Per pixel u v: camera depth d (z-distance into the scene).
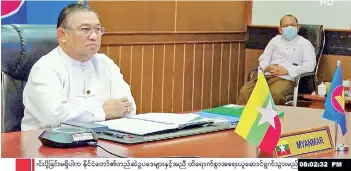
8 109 2.43
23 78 2.48
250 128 1.77
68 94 2.56
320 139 1.91
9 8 3.93
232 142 2.05
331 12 5.68
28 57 2.47
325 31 5.66
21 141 2.01
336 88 1.97
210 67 6.17
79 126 2.10
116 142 1.99
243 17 6.35
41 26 2.55
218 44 6.21
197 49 6.04
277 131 1.75
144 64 5.61
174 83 5.90
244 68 6.43
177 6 5.79
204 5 6.01
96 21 2.57
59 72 2.52
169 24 5.75
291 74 5.33
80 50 2.54
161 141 2.03
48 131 1.97
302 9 5.88
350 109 4.84
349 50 5.55
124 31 5.39
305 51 5.40
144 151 1.88
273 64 5.44
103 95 2.70
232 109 2.67
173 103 5.92
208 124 2.30
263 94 1.76
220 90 6.32
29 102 2.45
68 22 2.53
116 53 5.36
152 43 5.64
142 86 5.62
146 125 2.18
